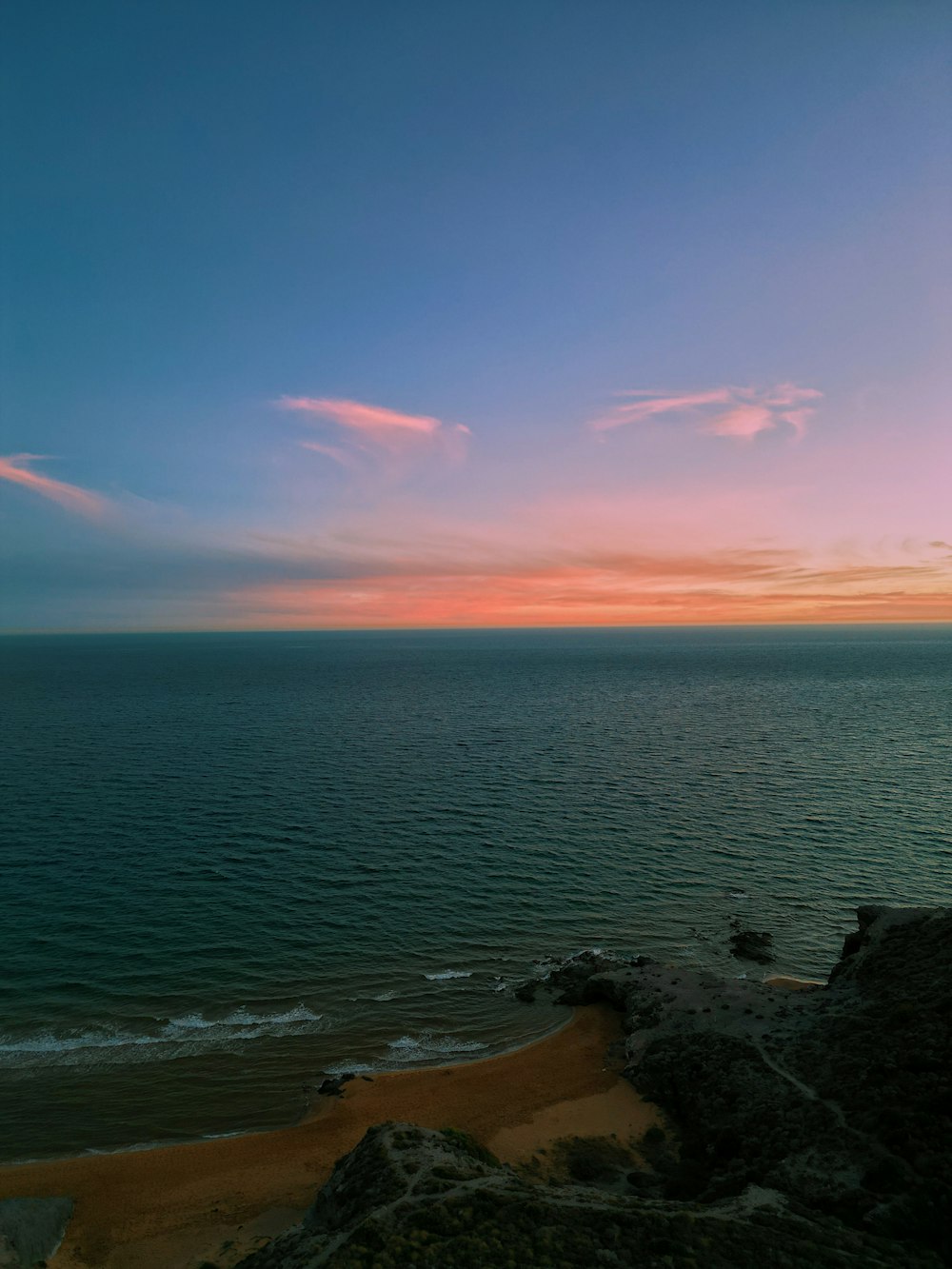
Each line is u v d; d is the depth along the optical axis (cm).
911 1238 2150
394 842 6888
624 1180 2802
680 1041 3694
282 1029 4009
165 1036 3909
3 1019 4000
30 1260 2445
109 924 5122
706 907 5619
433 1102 3391
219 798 8169
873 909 4691
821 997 3875
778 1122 2867
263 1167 2969
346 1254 2053
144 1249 2558
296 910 5425
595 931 5238
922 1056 2938
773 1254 2052
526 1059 3772
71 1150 3067
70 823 7194
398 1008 4250
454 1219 2219
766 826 7419
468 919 5375
